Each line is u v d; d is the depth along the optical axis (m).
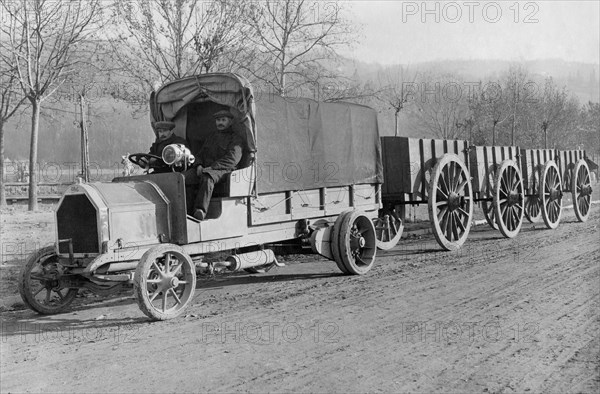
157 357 5.52
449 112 22.38
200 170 7.84
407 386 4.67
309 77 17.58
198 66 15.45
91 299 8.58
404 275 9.56
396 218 13.11
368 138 10.79
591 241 12.99
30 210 21.42
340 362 5.27
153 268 6.96
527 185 15.60
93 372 5.15
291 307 7.46
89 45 20.47
